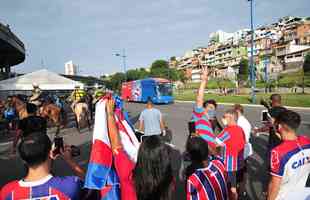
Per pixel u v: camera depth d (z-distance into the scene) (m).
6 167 8.09
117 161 2.51
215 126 5.57
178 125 16.31
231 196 3.02
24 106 8.76
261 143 9.91
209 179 2.72
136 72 109.25
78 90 17.97
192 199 2.72
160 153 2.42
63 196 2.04
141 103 43.72
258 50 117.75
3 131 14.40
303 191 2.67
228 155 4.46
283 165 2.69
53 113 12.30
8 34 28.08
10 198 1.98
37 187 2.01
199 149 2.77
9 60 46.62
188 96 57.59
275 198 2.75
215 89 72.25
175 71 110.44
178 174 6.69
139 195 2.42
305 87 50.28
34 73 19.67
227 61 134.50
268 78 68.31
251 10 33.53
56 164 7.79
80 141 12.15
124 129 2.85
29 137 2.10
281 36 120.38
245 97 42.84
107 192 2.52
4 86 18.48
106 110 2.61
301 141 2.78
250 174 6.63
